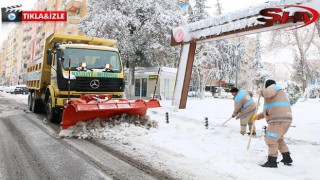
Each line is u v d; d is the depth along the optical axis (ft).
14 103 61.62
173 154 19.48
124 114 27.07
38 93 42.06
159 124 31.99
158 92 92.48
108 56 31.55
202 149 21.03
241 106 26.73
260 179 15.08
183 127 28.63
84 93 29.09
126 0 79.15
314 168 17.28
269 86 17.79
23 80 55.62
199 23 49.85
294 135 28.53
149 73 93.66
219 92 138.21
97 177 14.73
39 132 26.32
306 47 91.61
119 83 30.99
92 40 35.68
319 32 36.09
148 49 83.41
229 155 19.54
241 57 169.27
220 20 46.21
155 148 20.95
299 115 47.09
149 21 82.17
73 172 15.40
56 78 30.25
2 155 18.43
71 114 24.53
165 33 82.58
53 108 30.94
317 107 64.34
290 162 17.80
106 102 25.36
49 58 31.71
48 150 19.80
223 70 142.20
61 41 34.94
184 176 15.25
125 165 16.83
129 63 85.10
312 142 25.21
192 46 52.95
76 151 19.65
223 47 142.10
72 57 29.86
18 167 16.11
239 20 43.55
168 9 87.30
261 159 18.62
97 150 19.99
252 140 24.70
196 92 118.62
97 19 77.71
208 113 45.80
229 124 34.45
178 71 54.60
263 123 35.91
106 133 23.98
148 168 16.39
